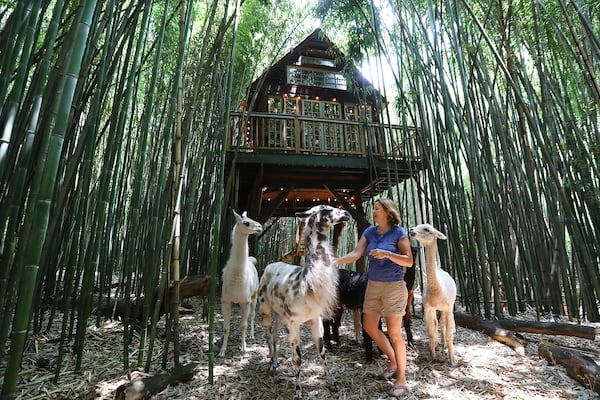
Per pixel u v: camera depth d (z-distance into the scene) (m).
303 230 2.38
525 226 4.42
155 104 4.90
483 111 4.68
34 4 1.73
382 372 2.60
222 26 3.03
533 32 4.26
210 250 5.98
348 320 4.61
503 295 5.71
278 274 2.59
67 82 1.41
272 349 2.62
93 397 2.01
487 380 2.44
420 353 3.08
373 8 4.85
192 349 3.00
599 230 3.99
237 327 3.98
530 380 2.43
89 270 2.29
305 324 4.18
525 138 4.41
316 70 8.27
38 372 2.29
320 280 2.19
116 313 3.85
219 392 2.21
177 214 2.49
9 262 1.69
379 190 8.05
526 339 3.37
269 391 2.27
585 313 4.30
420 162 5.87
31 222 1.54
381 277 2.31
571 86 4.34
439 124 4.56
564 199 3.19
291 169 6.18
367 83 7.95
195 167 2.88
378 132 6.24
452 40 4.41
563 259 4.10
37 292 2.69
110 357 2.64
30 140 1.72
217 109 4.86
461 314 4.09
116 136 2.32
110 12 2.17
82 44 1.45
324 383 2.41
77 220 2.21
